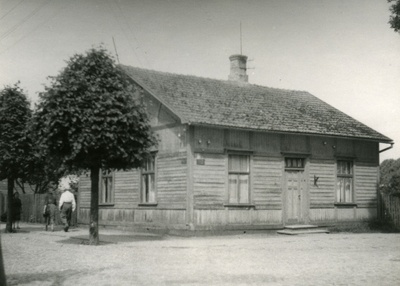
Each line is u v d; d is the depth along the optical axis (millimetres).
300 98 28969
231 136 22891
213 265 13312
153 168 23703
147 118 18891
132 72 24516
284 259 14531
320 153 25703
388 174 38188
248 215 23047
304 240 20438
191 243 18875
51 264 13422
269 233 23562
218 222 22172
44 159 22297
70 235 22203
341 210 26203
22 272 12102
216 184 22250
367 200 27281
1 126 23219
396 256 15289
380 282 10844
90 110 17375
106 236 21906
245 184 23266
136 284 10531
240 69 28844
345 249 17203
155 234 22844
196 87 25406
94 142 17266
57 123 17406
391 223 27250
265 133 23922
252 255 15445
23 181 25266
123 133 17891
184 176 21859
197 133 21922
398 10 23875
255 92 27484
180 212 21969
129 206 24906
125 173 25344
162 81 24828
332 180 26016
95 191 18531
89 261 13984
